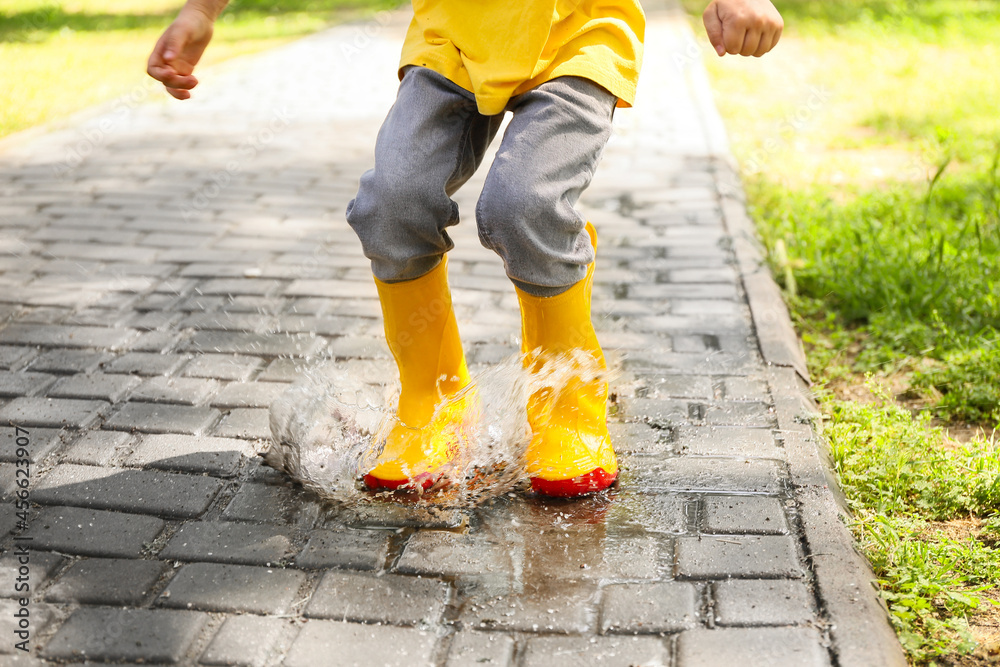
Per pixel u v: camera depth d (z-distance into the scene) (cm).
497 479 221
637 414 257
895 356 304
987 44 948
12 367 279
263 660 162
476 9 194
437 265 214
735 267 370
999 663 167
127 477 221
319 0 1426
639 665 161
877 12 1208
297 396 246
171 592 180
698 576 185
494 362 288
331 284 354
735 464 229
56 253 382
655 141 570
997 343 294
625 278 362
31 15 1148
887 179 493
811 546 193
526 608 177
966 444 252
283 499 214
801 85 777
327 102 694
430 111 195
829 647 163
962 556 197
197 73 817
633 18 208
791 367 286
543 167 189
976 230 370
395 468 217
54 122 614
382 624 172
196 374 278
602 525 205
